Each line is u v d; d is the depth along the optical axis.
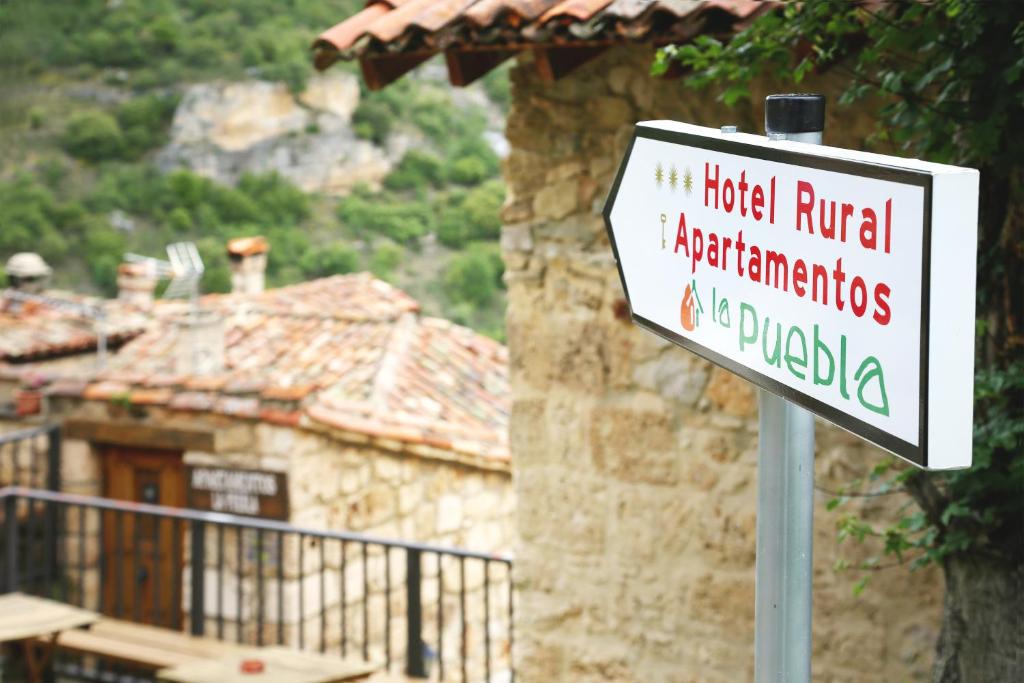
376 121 32.88
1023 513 3.29
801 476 1.69
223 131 32.59
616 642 5.27
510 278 5.39
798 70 3.60
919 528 3.56
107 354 13.77
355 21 4.69
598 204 5.09
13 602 6.61
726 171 1.77
